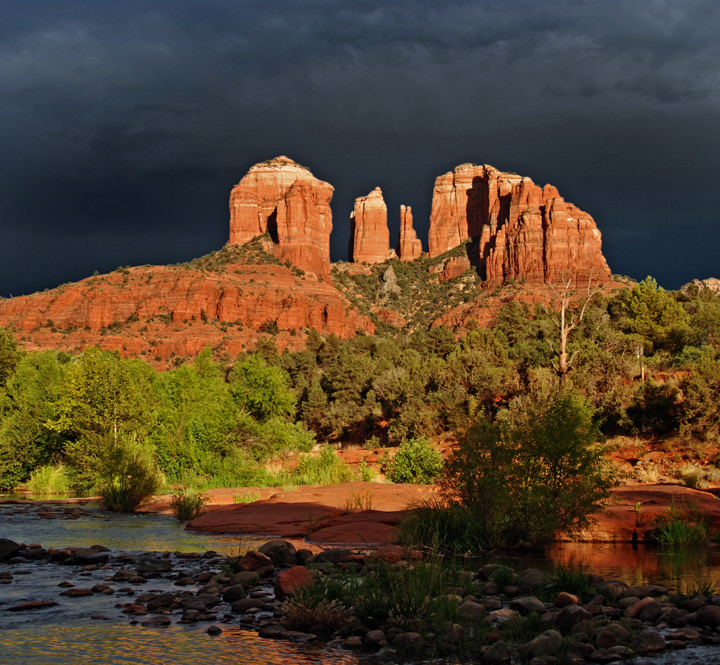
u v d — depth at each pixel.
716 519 14.78
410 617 7.79
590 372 40.97
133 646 7.04
